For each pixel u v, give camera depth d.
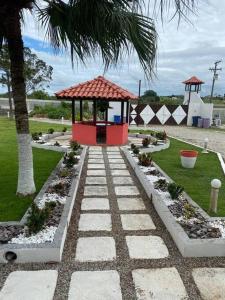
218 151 12.99
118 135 13.06
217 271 3.63
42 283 3.33
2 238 3.96
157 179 7.02
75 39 4.88
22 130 5.61
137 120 26.78
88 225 4.85
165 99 39.47
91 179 7.62
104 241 4.31
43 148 11.75
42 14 5.56
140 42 4.50
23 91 5.46
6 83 25.23
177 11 3.79
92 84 13.67
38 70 28.88
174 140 15.99
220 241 3.95
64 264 3.70
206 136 19.06
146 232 4.64
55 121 25.89
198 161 10.23
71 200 5.38
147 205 5.84
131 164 9.17
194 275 3.54
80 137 13.38
